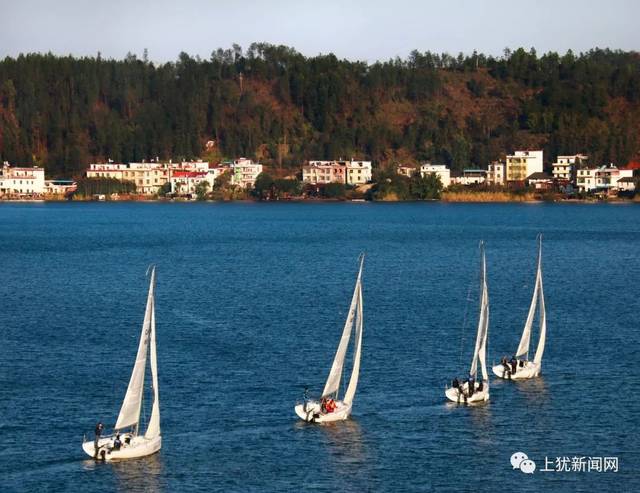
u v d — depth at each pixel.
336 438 176.50
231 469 162.50
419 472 162.50
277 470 162.38
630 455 170.25
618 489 157.50
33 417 186.50
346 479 159.38
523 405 195.25
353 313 186.50
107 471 161.12
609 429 182.00
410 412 190.50
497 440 176.12
